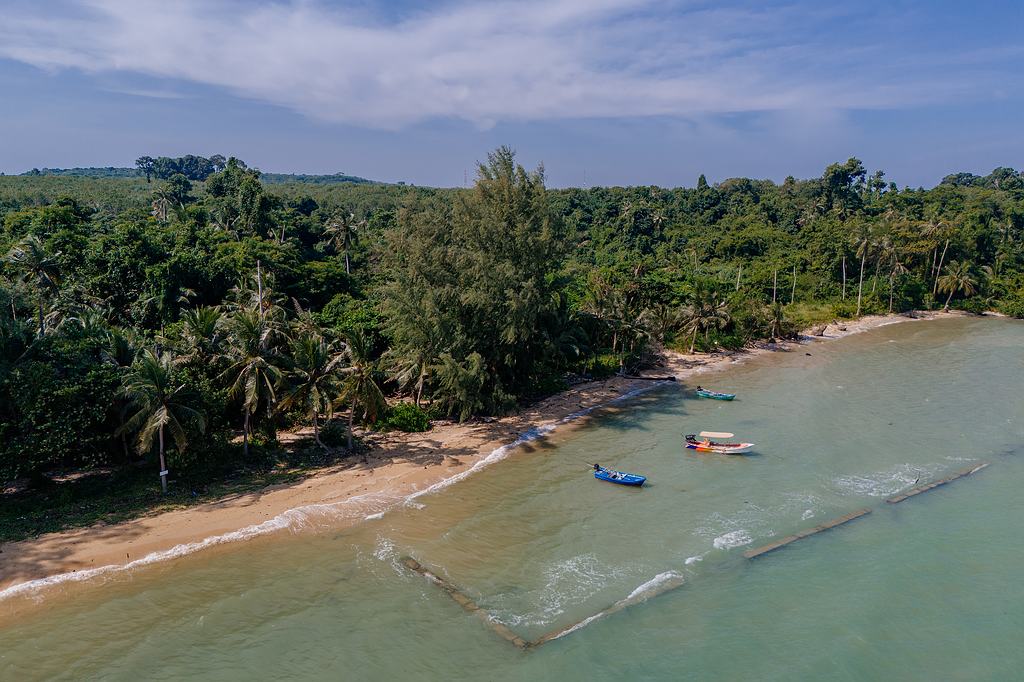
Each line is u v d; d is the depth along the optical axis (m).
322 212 112.81
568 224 58.16
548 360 60.53
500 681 23.66
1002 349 81.88
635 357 70.12
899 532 34.44
